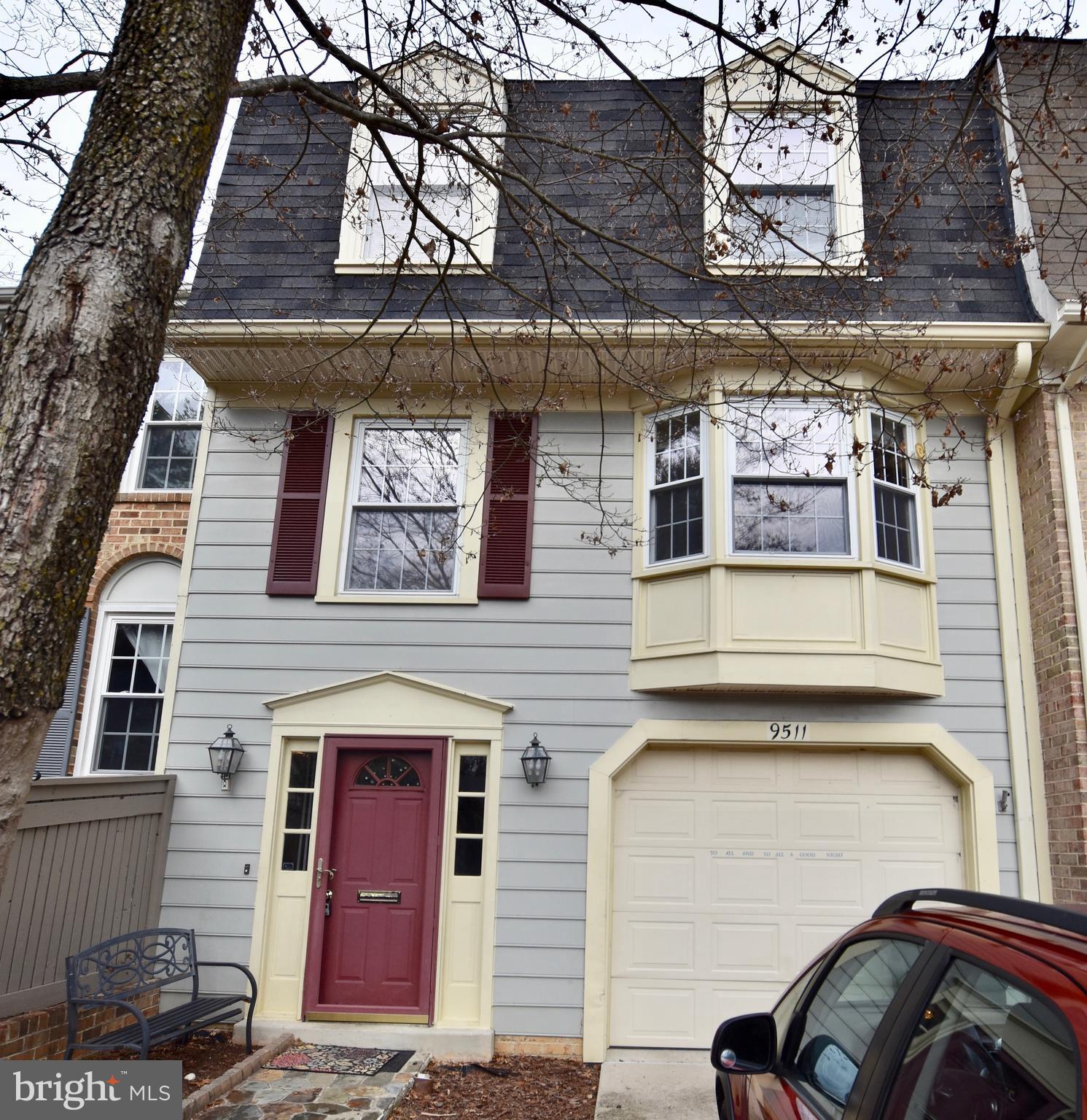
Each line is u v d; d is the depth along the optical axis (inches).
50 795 226.5
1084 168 291.4
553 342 273.6
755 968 269.4
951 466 297.9
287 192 328.5
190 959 251.0
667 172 306.2
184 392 371.2
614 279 297.9
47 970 223.1
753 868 276.7
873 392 231.6
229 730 286.2
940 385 299.7
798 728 278.4
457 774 285.0
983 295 292.0
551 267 271.1
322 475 308.8
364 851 281.4
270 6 191.9
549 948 267.9
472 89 303.6
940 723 279.4
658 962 270.7
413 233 225.1
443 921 273.3
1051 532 270.8
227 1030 264.7
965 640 285.7
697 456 292.2
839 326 250.4
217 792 285.1
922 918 95.6
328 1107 210.5
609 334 279.1
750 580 274.7
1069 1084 59.7
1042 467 277.7
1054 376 276.5
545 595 294.0
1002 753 276.5
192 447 365.1
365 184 274.4
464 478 308.8
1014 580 287.6
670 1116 215.8
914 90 323.3
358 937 275.0
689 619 278.4
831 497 282.8
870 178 309.7
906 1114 76.0
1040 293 281.4
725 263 292.2
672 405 291.3
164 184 118.0
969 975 79.0
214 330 291.3
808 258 294.4
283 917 278.2
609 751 280.1
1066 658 260.5
